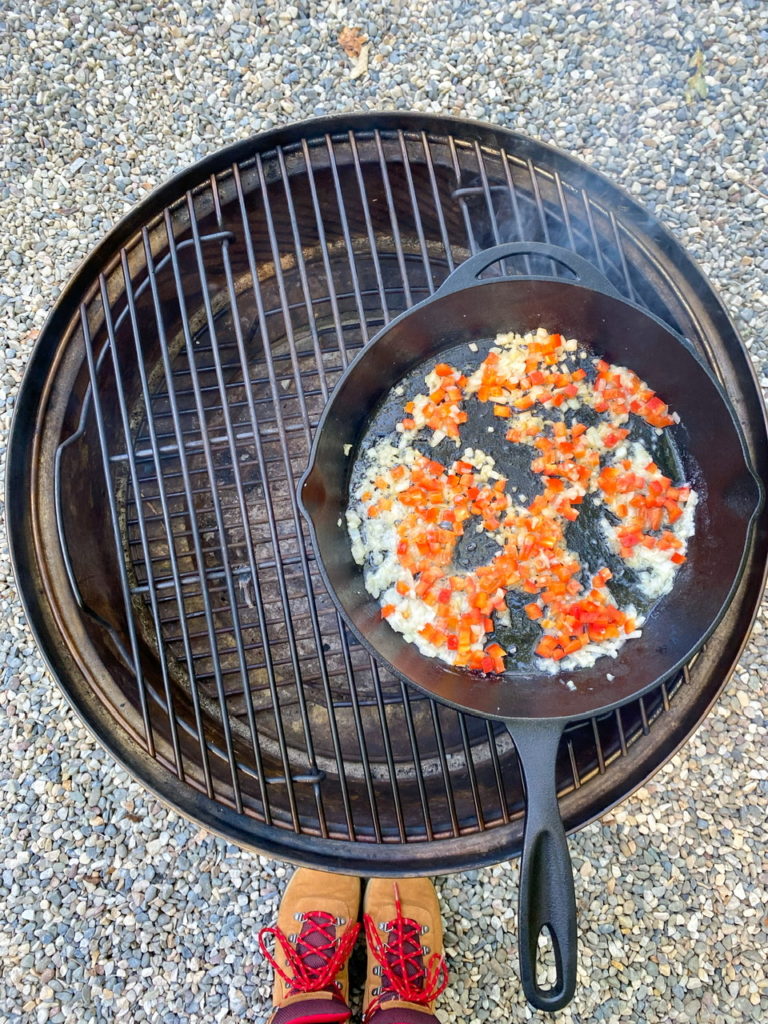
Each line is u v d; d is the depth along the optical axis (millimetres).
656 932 849
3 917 861
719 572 643
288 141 709
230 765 686
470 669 676
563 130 922
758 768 864
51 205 936
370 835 694
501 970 843
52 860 868
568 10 919
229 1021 844
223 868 865
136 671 685
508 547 692
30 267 934
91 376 699
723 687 665
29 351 927
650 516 686
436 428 713
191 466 849
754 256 912
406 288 704
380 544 696
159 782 682
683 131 915
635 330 649
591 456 702
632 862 858
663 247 694
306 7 927
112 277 713
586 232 712
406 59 928
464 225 792
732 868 854
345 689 824
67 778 882
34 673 895
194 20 932
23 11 938
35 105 935
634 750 677
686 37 914
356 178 738
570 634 674
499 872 858
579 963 846
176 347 832
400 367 717
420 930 820
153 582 703
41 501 690
